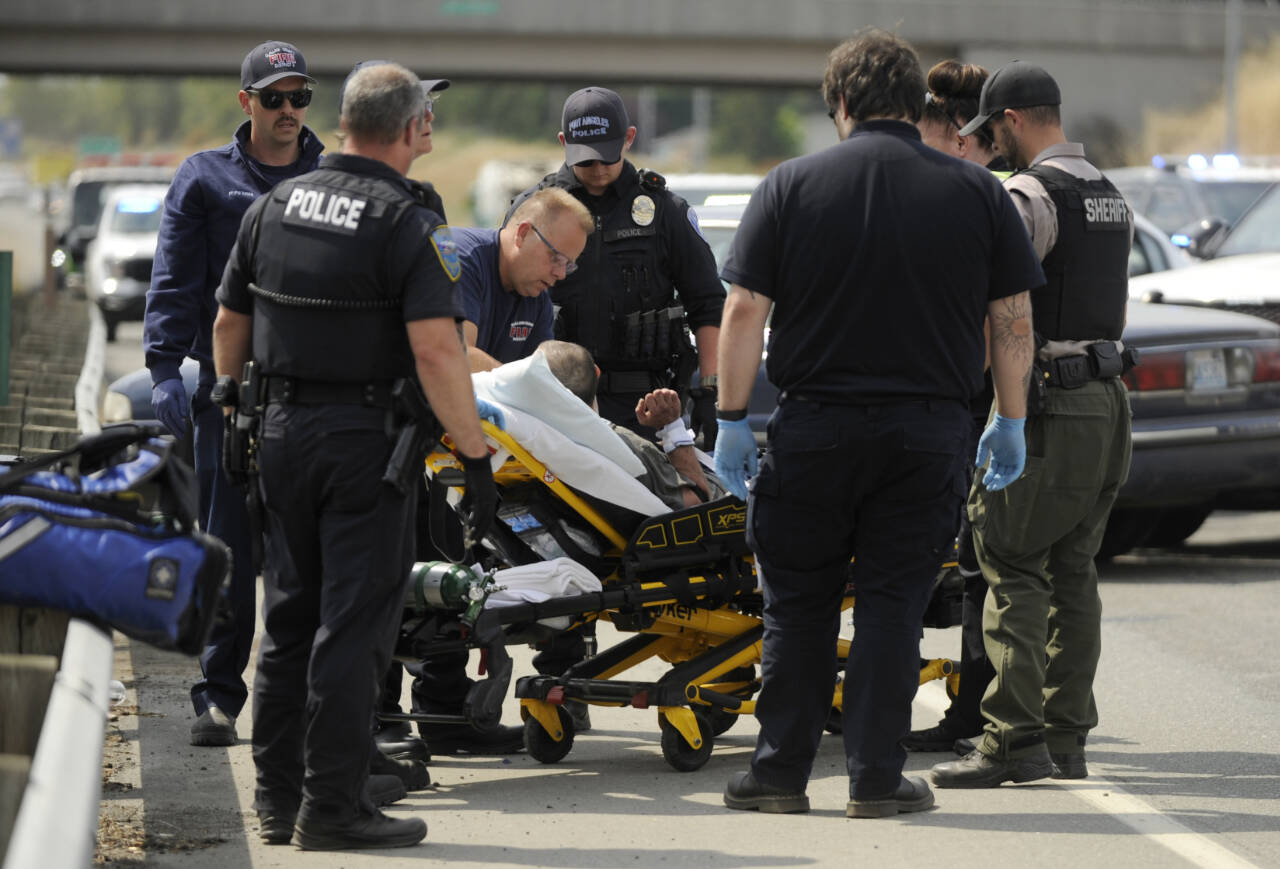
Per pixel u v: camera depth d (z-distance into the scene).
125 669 25.95
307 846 16.41
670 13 181.62
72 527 13.95
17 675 12.54
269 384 16.22
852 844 16.98
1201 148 193.38
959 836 17.33
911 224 16.95
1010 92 20.05
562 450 19.48
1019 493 19.06
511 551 20.52
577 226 21.03
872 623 17.73
